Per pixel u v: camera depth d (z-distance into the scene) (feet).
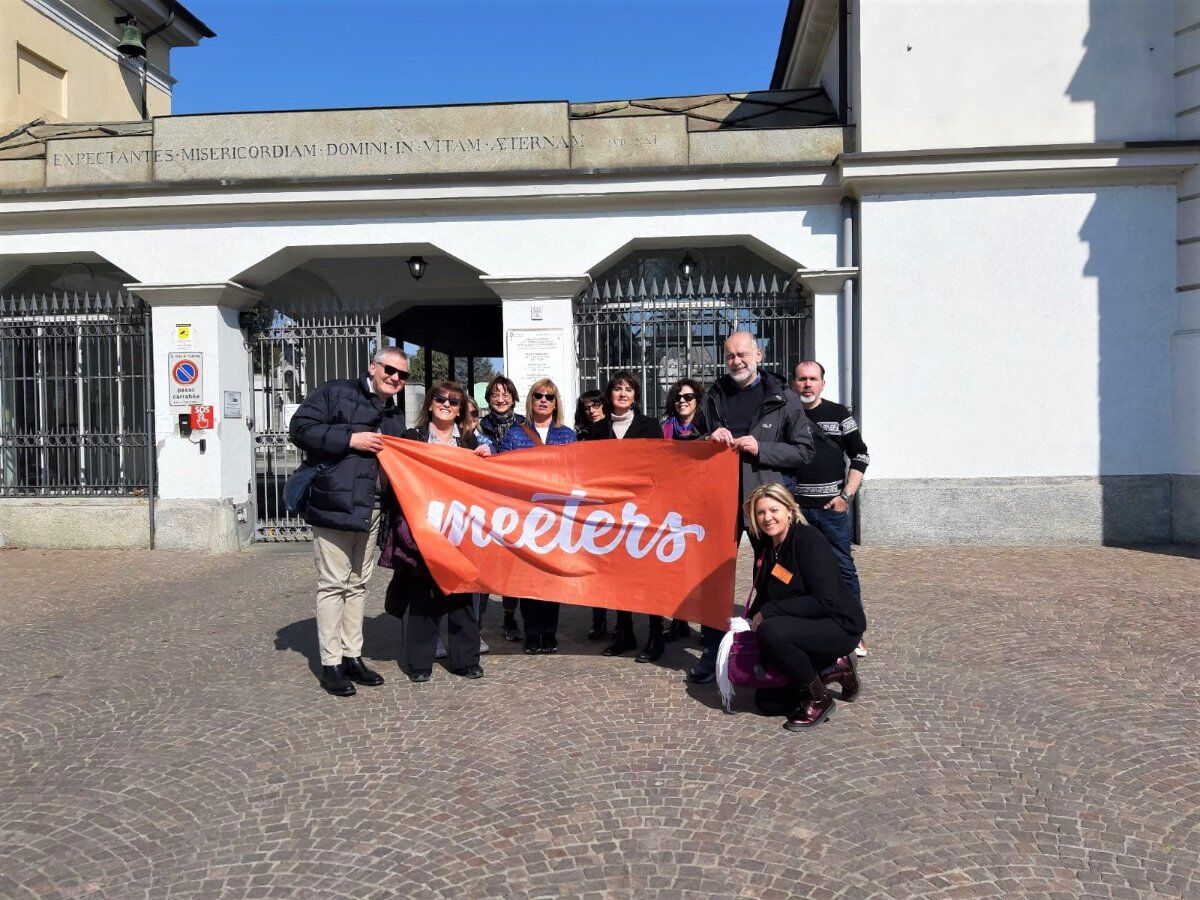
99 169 31.89
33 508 32.07
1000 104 29.66
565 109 30.99
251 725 14.33
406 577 16.83
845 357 30.37
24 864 10.02
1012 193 29.55
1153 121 29.32
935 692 15.34
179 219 31.50
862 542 30.07
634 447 16.58
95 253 31.91
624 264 33.88
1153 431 29.58
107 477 33.06
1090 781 11.75
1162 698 14.85
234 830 10.77
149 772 12.51
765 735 13.61
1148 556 27.40
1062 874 9.48
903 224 29.78
